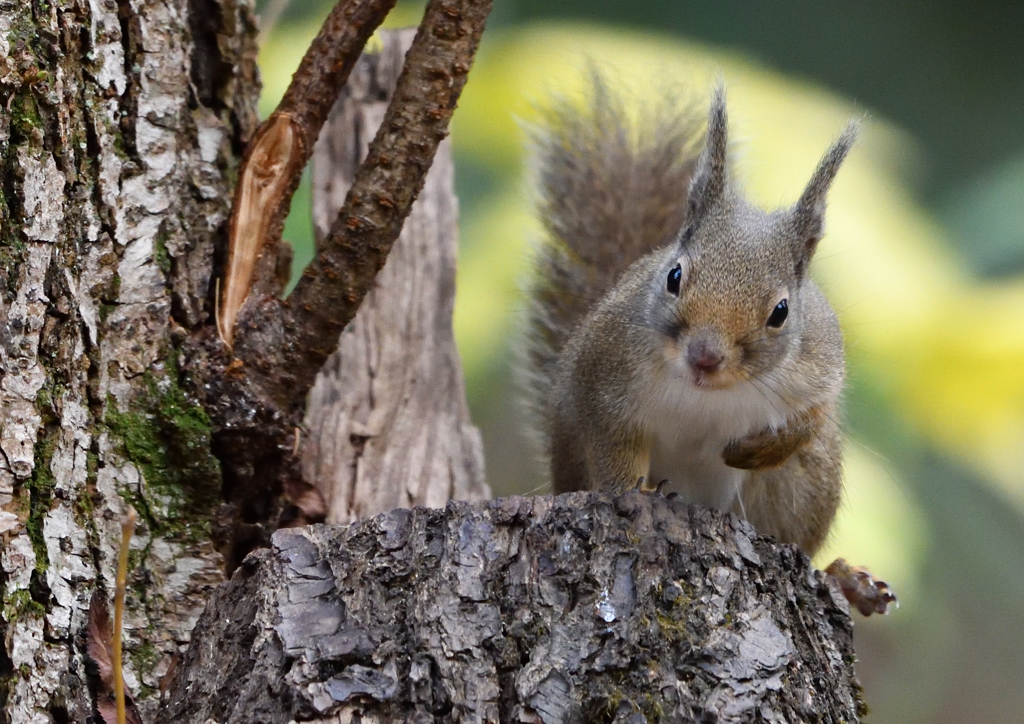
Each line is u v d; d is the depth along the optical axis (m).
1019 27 18.06
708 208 9.07
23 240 7.09
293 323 8.18
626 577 6.57
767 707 6.26
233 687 6.42
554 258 11.99
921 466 14.63
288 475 8.79
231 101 8.76
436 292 11.00
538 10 15.38
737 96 12.05
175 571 7.65
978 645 15.11
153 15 8.03
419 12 13.23
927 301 11.11
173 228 8.05
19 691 6.80
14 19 7.11
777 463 9.44
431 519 6.75
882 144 12.70
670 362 8.77
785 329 8.84
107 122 7.72
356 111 11.05
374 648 6.30
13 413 6.98
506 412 14.26
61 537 7.16
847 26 17.53
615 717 6.13
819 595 7.14
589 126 12.34
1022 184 13.39
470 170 12.16
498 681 6.24
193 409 7.90
